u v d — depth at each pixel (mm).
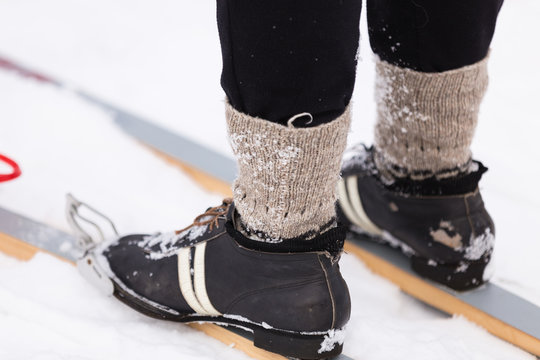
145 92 3143
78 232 1788
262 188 1353
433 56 1517
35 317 1586
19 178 2295
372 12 1586
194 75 3344
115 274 1634
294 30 1157
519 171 2598
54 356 1468
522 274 1969
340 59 1218
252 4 1150
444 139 1626
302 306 1407
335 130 1306
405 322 1691
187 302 1545
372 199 1814
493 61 3461
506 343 1680
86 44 3559
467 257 1694
